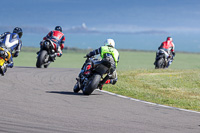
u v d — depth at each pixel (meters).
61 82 46.09
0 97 31.27
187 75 59.69
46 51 65.75
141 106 31.62
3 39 47.53
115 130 22.38
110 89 42.41
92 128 22.52
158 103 34.56
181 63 176.62
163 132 22.67
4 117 23.72
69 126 22.61
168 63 76.50
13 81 43.19
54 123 23.08
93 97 35.38
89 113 26.98
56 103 30.33
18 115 24.59
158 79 54.97
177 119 26.81
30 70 58.72
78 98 34.06
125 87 44.88
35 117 24.38
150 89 46.50
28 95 33.59
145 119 26.12
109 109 29.20
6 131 20.44
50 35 66.69
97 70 36.31
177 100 37.09
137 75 58.91
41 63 65.19
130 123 24.53
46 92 36.53
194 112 30.20
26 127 21.59
